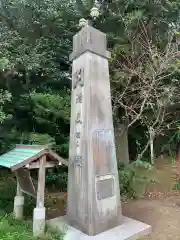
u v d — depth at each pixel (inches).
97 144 186.5
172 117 397.4
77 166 192.4
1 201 245.0
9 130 350.3
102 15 312.7
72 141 203.3
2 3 318.7
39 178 176.4
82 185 184.4
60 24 325.7
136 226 189.3
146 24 321.1
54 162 184.7
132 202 275.6
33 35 328.5
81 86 197.5
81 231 180.1
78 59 207.0
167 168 380.8
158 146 427.8
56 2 314.0
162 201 278.5
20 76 335.0
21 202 200.4
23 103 344.8
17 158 180.5
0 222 173.6
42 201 176.1
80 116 194.7
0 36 283.1
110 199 189.0
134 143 421.7
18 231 167.0
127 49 319.0
